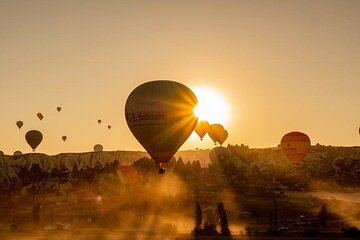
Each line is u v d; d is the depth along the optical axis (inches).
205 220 4180.6
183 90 2632.9
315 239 2970.0
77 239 3198.8
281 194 5565.9
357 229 3196.4
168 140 2576.3
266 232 3255.4
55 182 7490.2
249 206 4675.2
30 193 6446.9
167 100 2564.0
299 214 4389.8
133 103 2600.9
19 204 5497.1
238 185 6294.3
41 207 4815.5
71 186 6855.3
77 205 4995.1
